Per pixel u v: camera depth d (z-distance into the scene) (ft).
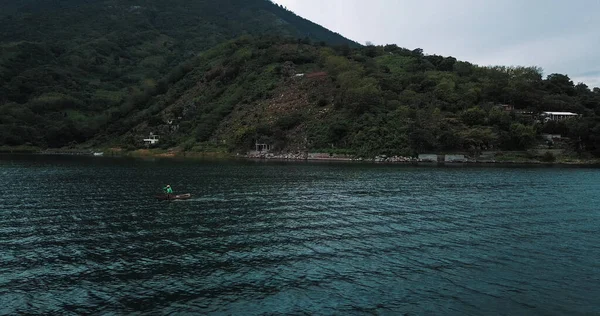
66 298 86.58
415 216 173.88
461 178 323.16
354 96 590.55
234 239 133.39
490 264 110.83
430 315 80.02
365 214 176.96
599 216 177.37
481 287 94.53
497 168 424.05
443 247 126.72
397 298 87.86
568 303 86.48
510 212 184.65
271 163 482.69
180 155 645.51
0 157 600.39
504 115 552.41
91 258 113.09
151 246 124.88
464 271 105.09
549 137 548.72
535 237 140.46
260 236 137.39
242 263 109.60
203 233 140.87
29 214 170.81
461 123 545.03
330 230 147.02
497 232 147.02
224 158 586.86
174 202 202.39
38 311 80.38
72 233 139.74
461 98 617.62
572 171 391.04
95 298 86.74
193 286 93.61
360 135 543.39
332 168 410.31
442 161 511.81
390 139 528.63
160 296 87.97
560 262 113.39
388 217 171.22
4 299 85.76
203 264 108.58
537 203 209.36
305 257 115.14
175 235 138.00
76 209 182.50
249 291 90.94
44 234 138.10
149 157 625.00
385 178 319.06
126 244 126.82
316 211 182.29
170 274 101.09
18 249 120.88
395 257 115.96
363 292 90.89
